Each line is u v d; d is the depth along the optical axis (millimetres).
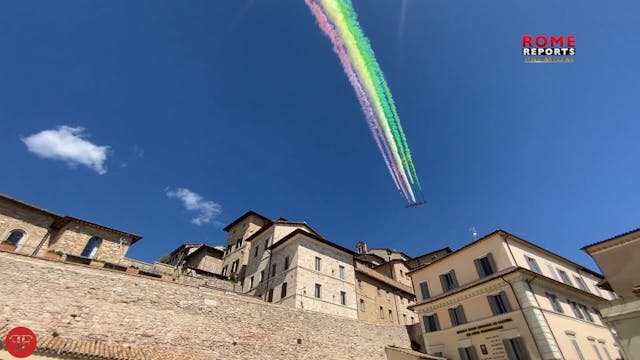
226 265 46406
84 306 18000
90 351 15453
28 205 29000
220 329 21938
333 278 35219
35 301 16734
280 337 24391
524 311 21562
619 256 19391
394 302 43219
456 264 28125
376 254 60062
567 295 25453
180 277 33531
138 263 33531
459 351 24562
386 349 26688
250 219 48188
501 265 24516
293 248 34500
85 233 31422
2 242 23656
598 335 24234
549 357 19312
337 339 27656
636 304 14594
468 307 25344
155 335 19297
